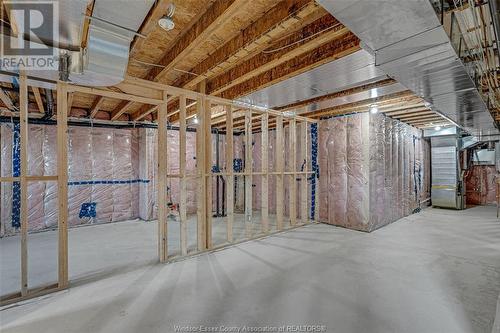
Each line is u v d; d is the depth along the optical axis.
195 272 3.01
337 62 2.69
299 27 2.54
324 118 5.69
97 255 3.63
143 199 6.32
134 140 6.48
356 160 5.08
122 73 2.31
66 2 1.53
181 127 3.53
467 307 2.25
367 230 4.89
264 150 4.69
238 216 6.70
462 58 2.27
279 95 3.82
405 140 6.43
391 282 2.73
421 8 1.57
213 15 2.20
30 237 4.66
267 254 3.63
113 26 1.89
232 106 4.18
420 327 1.98
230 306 2.28
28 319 2.10
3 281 2.79
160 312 2.19
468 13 1.99
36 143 5.21
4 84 3.67
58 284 2.60
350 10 1.62
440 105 3.52
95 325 2.01
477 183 8.57
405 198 6.40
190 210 7.02
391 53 2.14
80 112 5.88
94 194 5.92
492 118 4.40
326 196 5.62
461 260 3.37
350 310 2.21
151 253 3.71
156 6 1.93
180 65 3.45
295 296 2.45
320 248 3.89
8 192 4.84
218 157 7.13
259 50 2.95
